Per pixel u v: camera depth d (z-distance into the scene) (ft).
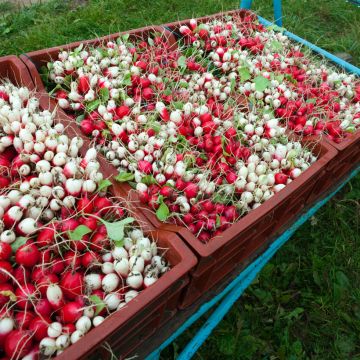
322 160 4.90
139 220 3.84
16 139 4.11
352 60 11.35
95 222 3.65
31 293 3.04
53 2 11.36
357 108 6.50
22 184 3.73
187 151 4.64
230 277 4.57
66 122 4.87
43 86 5.37
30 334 2.84
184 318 4.01
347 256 6.88
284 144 5.38
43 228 3.38
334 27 13.21
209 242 3.52
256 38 7.35
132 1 11.75
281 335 5.68
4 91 4.85
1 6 11.13
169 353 5.25
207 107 5.42
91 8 11.02
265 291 6.10
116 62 5.83
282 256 6.71
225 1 12.65
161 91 5.49
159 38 6.53
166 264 3.55
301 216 5.63
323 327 5.89
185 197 4.19
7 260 3.22
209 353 5.35
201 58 6.77
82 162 4.14
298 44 8.18
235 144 4.98
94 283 3.25
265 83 5.89
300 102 5.94
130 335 3.25
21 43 9.66
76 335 2.88
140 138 4.71
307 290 6.31
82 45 5.89
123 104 5.31
